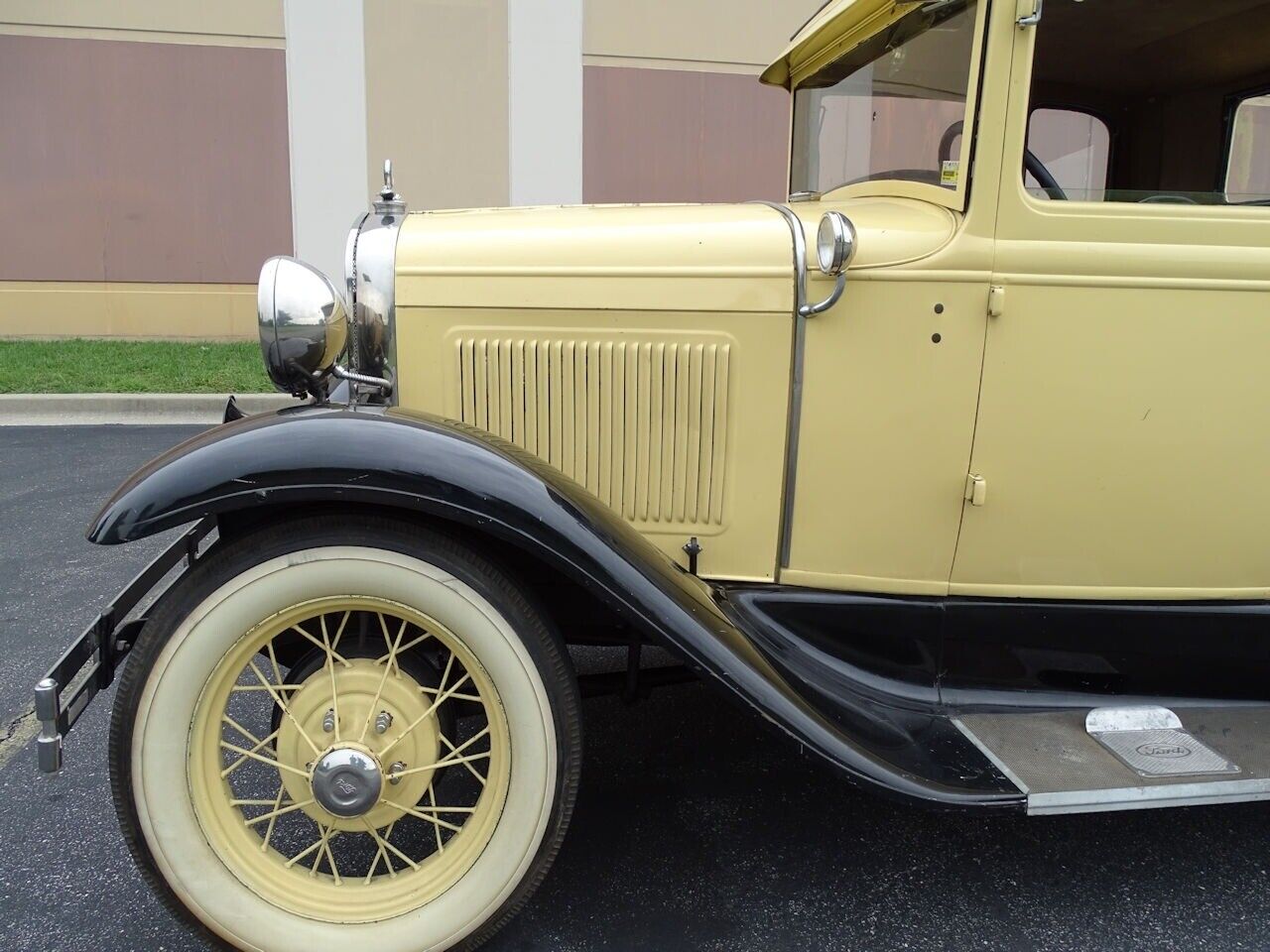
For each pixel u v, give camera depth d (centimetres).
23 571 388
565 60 889
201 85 857
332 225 895
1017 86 185
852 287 196
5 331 885
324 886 168
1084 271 193
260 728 269
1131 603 215
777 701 172
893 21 220
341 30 856
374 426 160
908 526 208
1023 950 185
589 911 193
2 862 209
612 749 261
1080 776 183
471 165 898
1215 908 198
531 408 210
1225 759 193
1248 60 212
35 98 844
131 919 190
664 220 210
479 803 171
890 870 210
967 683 216
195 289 900
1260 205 201
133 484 157
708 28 907
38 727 268
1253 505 209
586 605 203
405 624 171
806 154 282
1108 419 201
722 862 211
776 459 207
